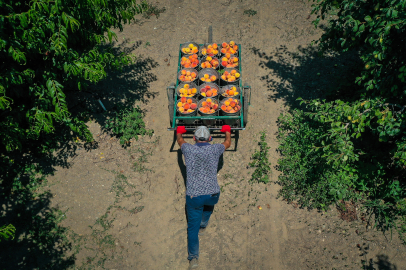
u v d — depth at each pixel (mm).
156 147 6172
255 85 7078
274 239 5027
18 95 5086
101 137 6324
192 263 4797
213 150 4309
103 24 5219
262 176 5672
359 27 4605
